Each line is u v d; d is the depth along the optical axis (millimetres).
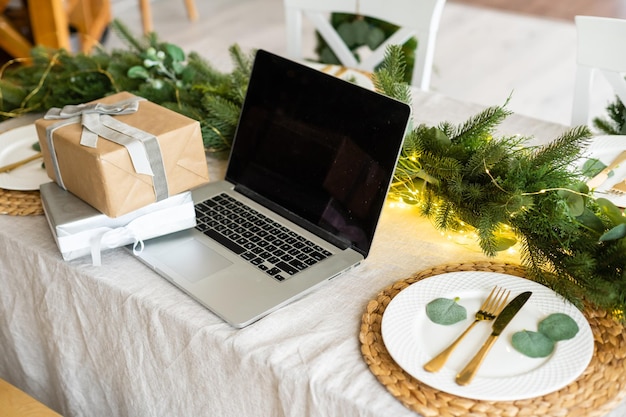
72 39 3156
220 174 1266
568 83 3447
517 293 945
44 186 1105
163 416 1067
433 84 3424
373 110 1054
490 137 1140
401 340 870
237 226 1111
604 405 792
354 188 1066
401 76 1234
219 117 1277
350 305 959
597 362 846
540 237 1001
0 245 1125
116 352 1062
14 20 3041
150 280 1012
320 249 1058
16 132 1328
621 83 1511
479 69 3590
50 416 1058
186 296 978
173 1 4340
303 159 1139
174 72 1450
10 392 1097
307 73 1146
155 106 1128
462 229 1081
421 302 934
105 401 1153
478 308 930
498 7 4363
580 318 894
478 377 815
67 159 1041
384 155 1035
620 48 1481
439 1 1681
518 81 3473
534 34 3998
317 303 963
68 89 1435
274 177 1170
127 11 4172
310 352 883
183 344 954
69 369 1162
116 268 1038
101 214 1028
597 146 1264
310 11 1846
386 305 948
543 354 841
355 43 2174
